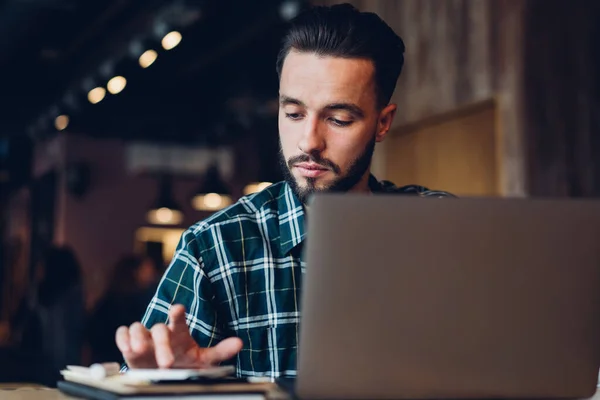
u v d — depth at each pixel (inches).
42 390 64.1
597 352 51.1
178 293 70.8
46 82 425.1
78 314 261.3
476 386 49.7
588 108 201.6
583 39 203.2
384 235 48.1
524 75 197.6
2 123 470.0
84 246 475.8
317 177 69.6
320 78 68.2
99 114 465.1
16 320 419.5
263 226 73.5
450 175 221.0
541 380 50.6
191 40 361.7
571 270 50.3
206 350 58.2
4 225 567.2
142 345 54.3
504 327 49.8
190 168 478.6
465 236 49.0
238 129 472.4
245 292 71.5
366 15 70.7
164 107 459.5
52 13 322.0
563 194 197.8
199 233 72.7
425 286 48.6
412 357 48.8
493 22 206.4
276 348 70.8
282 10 271.4
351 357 48.2
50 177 486.0
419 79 232.8
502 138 202.8
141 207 486.0
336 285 47.8
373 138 71.6
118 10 308.8
